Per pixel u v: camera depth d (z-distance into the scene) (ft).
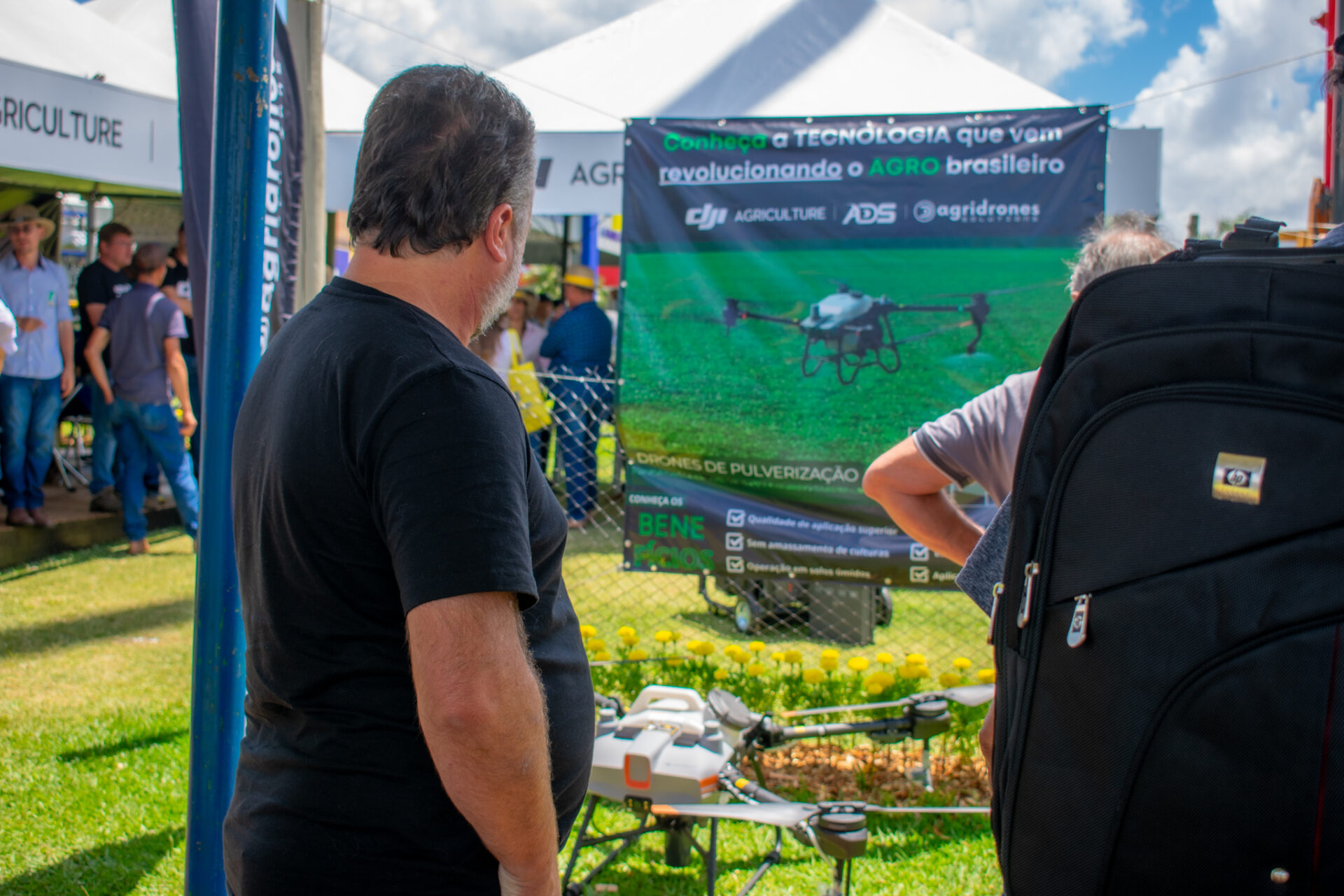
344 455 3.60
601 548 24.14
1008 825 3.77
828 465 13.99
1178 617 3.26
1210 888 3.18
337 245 34.14
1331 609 2.99
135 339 20.89
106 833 9.91
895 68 18.37
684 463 14.32
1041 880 3.61
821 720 12.30
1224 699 3.13
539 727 3.58
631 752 8.39
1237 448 3.25
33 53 18.08
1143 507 3.42
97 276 25.34
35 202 29.25
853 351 13.76
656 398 14.26
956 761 12.07
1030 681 3.72
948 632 18.04
